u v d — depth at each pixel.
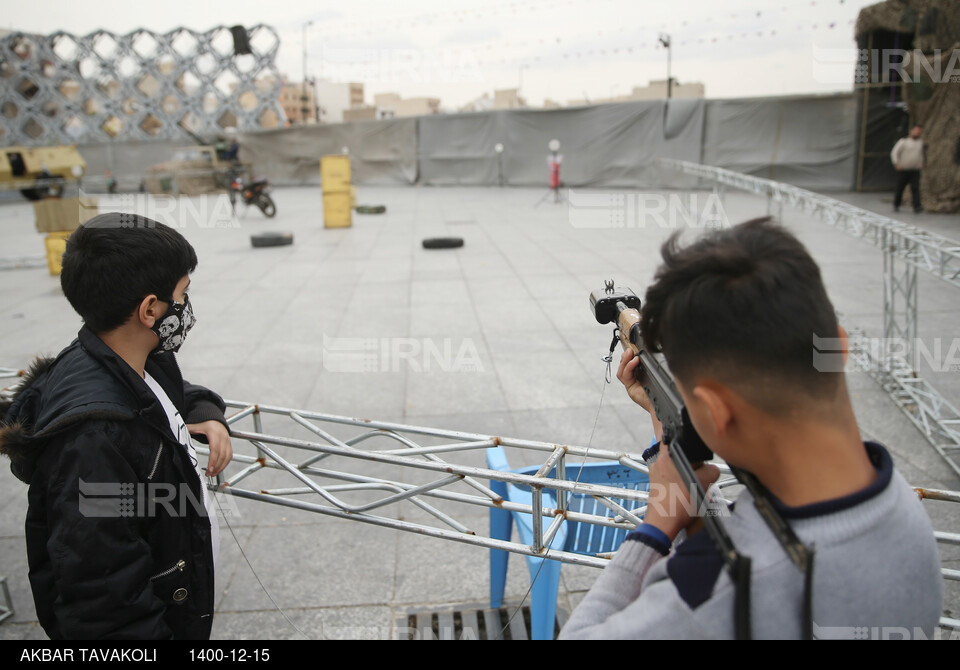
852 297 6.80
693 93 24.38
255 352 5.87
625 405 4.58
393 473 3.88
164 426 1.33
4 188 17.80
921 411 4.13
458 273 8.78
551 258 9.57
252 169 24.95
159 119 29.70
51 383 1.33
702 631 0.71
